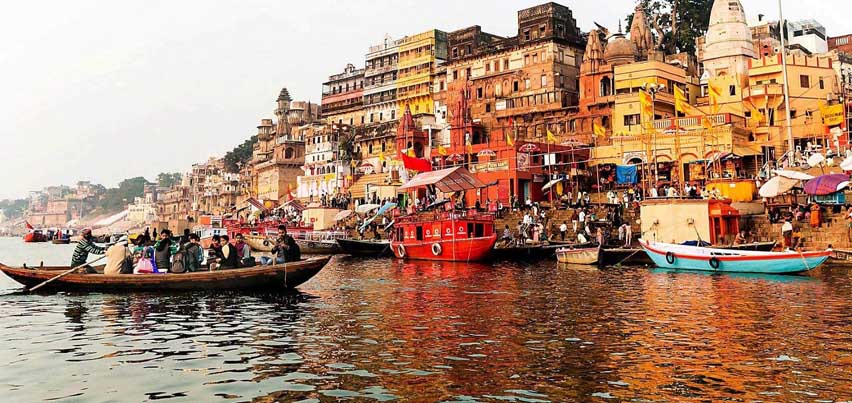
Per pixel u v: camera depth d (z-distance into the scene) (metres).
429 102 89.88
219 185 141.25
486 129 74.12
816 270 30.19
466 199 58.38
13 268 22.62
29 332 15.83
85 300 21.06
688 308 19.25
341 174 88.31
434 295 22.84
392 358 12.96
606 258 36.22
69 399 10.45
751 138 57.06
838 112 49.94
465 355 13.16
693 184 47.84
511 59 76.31
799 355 13.01
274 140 123.00
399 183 71.25
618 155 57.56
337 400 10.25
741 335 15.05
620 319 17.39
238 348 13.98
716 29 66.81
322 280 28.61
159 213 178.00
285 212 82.62
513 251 40.16
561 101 67.81
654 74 60.22
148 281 22.20
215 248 25.14
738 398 10.20
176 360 12.94
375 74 99.00
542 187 56.81
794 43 81.62
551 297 22.05
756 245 32.38
